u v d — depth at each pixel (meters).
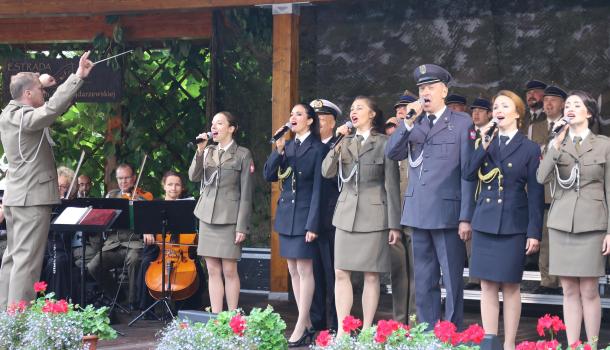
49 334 5.82
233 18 11.15
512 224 6.37
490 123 6.47
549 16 10.31
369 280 7.18
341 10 11.05
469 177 6.44
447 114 6.66
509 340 6.50
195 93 12.45
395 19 10.90
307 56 11.14
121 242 10.34
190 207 8.95
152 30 11.91
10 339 5.99
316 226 7.50
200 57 12.23
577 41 10.20
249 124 11.27
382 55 10.95
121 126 12.38
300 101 11.15
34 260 7.51
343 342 4.88
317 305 8.12
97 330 6.07
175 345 5.30
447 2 10.73
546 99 9.27
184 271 9.68
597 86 10.09
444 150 6.57
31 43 12.55
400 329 4.81
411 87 10.85
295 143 7.78
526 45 10.43
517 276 6.40
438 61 10.77
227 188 8.20
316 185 7.55
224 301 10.70
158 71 12.44
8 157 7.57
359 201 7.13
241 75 11.22
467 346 4.84
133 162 12.41
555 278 9.63
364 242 7.08
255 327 5.42
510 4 10.49
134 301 10.12
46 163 7.59
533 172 6.41
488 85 10.58
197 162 8.30
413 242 6.72
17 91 7.68
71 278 9.42
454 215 6.52
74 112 12.87
